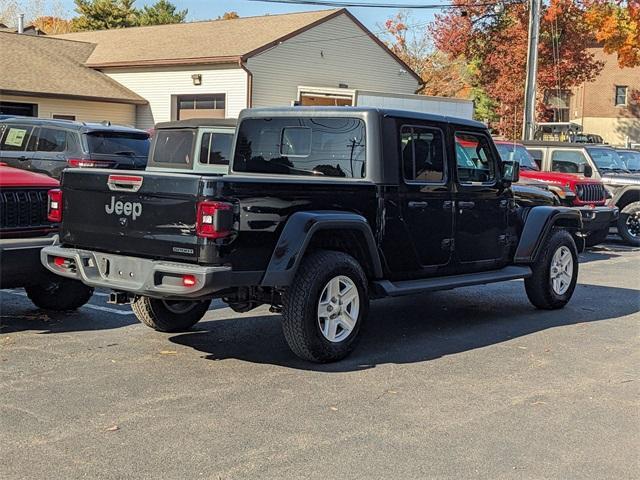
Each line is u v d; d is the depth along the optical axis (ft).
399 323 25.98
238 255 17.90
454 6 113.19
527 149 54.49
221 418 15.97
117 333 23.16
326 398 17.44
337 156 22.31
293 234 18.78
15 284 21.88
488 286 34.22
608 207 47.57
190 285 17.49
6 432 14.93
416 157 22.68
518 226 27.09
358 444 14.75
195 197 17.52
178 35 104.12
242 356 20.88
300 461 13.87
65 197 20.40
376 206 21.39
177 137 33.91
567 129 94.84
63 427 15.25
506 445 14.94
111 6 175.52
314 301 19.49
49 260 20.52
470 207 24.53
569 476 13.57
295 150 23.35
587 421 16.43
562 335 24.56
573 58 112.57
